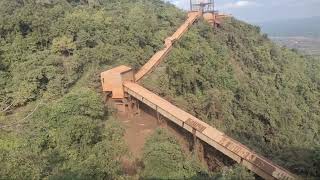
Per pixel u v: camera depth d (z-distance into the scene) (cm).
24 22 5188
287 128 6372
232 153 3559
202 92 5644
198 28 8250
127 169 3391
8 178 2531
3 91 4256
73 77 4656
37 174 2673
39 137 3356
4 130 3541
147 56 6116
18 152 2878
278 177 3139
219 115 5262
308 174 3425
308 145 5541
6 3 6000
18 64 4706
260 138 5619
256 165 3316
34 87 4312
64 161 3178
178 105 4838
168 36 7300
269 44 9744
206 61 6316
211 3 9506
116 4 8756
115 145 3631
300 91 8538
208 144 4003
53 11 5806
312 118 7750
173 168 3170
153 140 3688
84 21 5738
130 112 4706
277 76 8269
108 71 4675
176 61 5631
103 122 4112
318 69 11000
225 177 3156
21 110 4128
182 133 4378
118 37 5750
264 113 6056
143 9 8325
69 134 3375
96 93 4241
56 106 3706
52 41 5197
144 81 5175
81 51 5050
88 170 2911
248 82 7100
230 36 8650
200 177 3209
